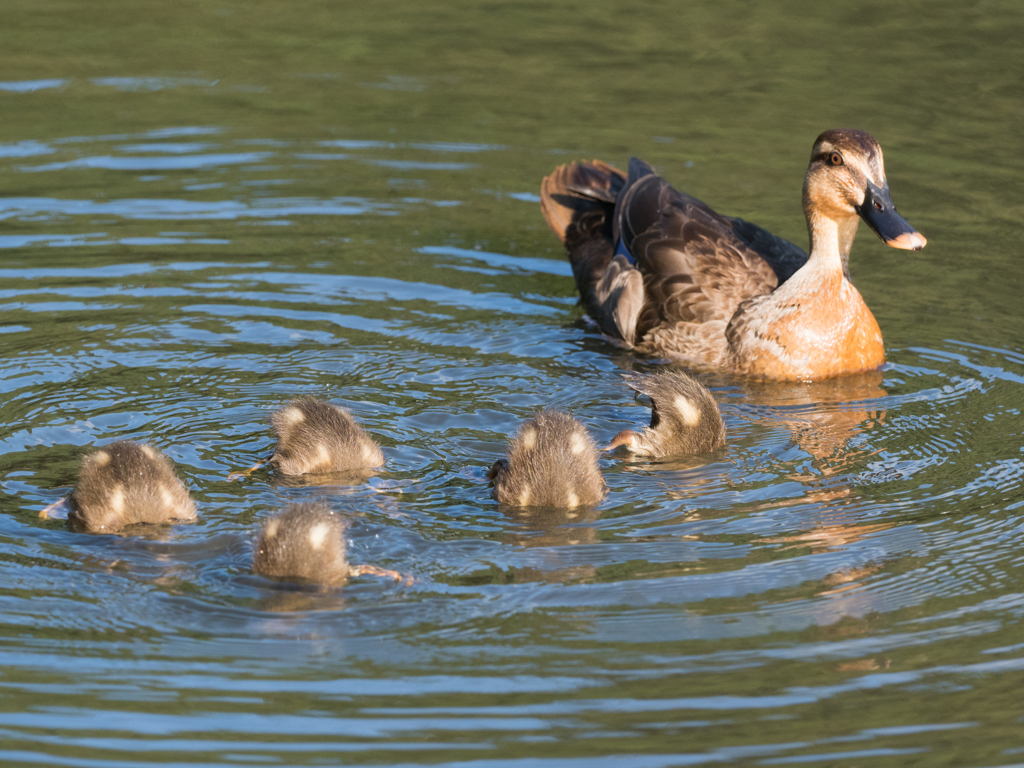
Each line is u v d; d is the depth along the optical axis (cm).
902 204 1783
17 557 923
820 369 1349
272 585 892
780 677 802
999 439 1160
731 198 1797
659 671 805
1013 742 740
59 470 1066
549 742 739
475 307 1493
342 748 732
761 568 930
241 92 2180
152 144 1950
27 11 2586
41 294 1452
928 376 1330
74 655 811
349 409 1174
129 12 2603
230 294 1481
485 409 1224
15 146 1909
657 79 2281
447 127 2061
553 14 2652
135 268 1540
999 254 1633
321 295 1495
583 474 1029
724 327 1398
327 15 2617
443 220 1755
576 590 897
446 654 820
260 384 1254
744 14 2647
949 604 887
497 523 995
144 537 955
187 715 757
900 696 783
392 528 981
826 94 2192
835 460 1126
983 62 2328
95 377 1254
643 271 1467
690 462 1122
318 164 1908
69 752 723
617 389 1294
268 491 1041
